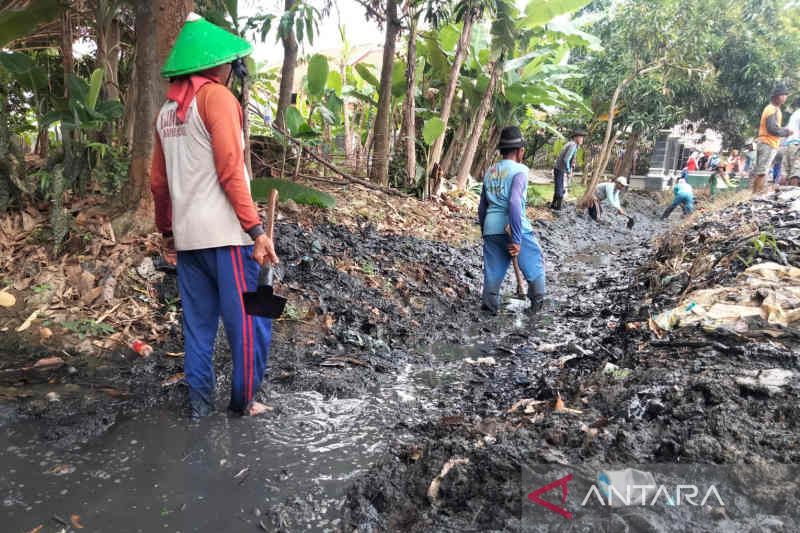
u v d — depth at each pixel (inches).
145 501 80.7
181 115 94.7
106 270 158.1
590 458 75.6
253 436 101.2
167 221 107.9
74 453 92.8
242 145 97.0
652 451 74.6
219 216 97.6
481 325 183.5
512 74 410.9
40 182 186.5
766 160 332.8
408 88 347.6
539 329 179.0
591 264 308.2
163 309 154.4
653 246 339.9
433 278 219.5
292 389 123.8
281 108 302.0
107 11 238.7
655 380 94.5
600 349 134.2
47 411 105.4
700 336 110.9
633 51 516.1
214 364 131.2
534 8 366.9
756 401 80.8
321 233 229.5
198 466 90.6
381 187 330.0
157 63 172.9
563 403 97.4
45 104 252.2
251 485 85.6
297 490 84.5
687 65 518.0
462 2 322.3
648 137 621.9
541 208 450.9
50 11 185.8
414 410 115.3
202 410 107.9
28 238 166.4
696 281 160.4
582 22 506.3
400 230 271.7
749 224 205.5
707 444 72.2
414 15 313.3
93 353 132.1
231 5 223.8
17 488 82.5
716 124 760.3
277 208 241.0
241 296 101.2
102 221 174.6
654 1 493.4
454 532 68.6
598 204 464.4
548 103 444.5
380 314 178.4
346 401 119.3
